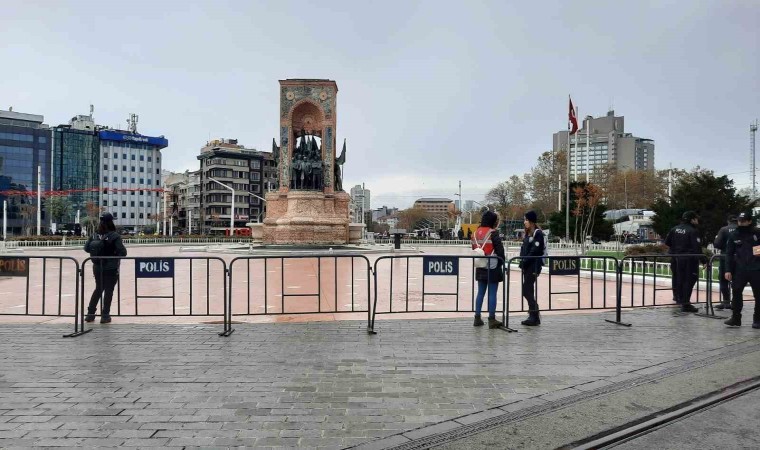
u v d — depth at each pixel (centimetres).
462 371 714
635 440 497
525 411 563
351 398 602
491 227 1018
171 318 1110
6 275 988
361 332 955
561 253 3544
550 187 8150
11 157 11794
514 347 852
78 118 13725
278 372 702
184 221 13975
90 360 757
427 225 17125
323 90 4794
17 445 472
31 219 11644
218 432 504
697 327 1034
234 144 12888
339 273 2211
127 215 13425
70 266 2744
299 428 515
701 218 3384
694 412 570
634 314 1187
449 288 1698
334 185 4856
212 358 770
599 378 687
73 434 497
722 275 1290
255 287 1672
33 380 663
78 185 12788
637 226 6322
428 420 538
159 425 520
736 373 706
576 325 1042
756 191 6500
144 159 13725
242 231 9981
